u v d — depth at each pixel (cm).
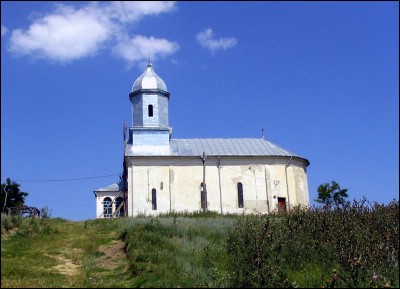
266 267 1953
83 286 1862
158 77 5356
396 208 2575
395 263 1995
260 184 4891
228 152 4984
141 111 5200
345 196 4934
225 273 2000
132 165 4809
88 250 2472
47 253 2394
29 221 3019
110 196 5297
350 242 2170
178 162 4866
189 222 2984
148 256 2180
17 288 1795
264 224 2564
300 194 5000
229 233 2545
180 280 1905
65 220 3497
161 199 4747
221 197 4812
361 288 1800
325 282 1881
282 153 5038
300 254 2225
